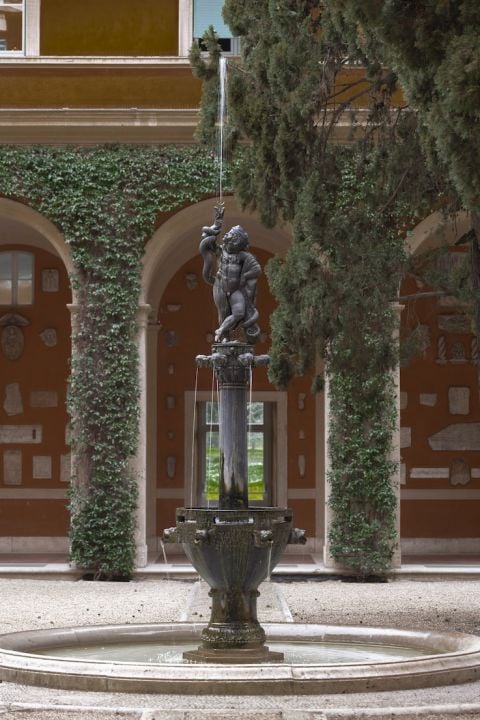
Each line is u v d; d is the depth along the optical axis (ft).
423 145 40.86
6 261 83.82
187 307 84.38
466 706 26.91
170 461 83.66
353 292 48.01
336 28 45.88
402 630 39.34
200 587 64.49
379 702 27.73
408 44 34.88
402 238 50.16
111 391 70.64
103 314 70.79
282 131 48.16
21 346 83.46
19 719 25.72
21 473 82.99
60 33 73.92
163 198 70.79
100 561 69.56
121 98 71.82
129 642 39.22
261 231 79.41
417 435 83.46
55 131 70.64
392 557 69.77
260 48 48.49
